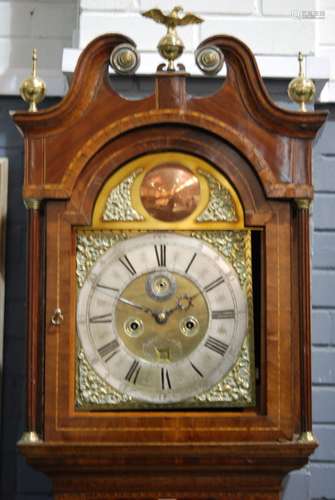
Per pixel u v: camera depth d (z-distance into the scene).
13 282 2.20
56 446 1.70
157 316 1.75
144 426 1.72
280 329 1.74
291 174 1.75
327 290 2.20
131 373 1.75
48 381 1.72
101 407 1.75
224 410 1.78
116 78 2.12
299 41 2.16
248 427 1.72
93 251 1.77
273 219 1.75
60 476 1.75
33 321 1.73
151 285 1.76
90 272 1.76
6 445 2.16
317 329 2.19
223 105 1.76
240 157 1.76
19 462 2.15
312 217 2.21
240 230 1.77
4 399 2.17
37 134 1.76
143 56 2.11
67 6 2.32
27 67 2.30
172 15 1.78
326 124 2.24
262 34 2.16
